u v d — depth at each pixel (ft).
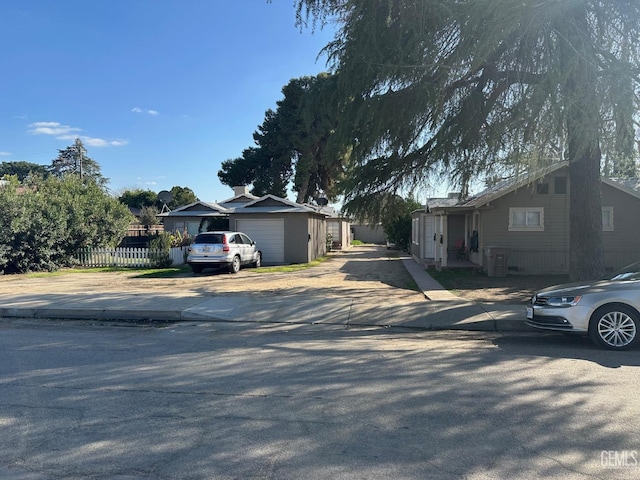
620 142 29.84
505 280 52.49
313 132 116.78
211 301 37.81
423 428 14.39
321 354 23.53
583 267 37.32
